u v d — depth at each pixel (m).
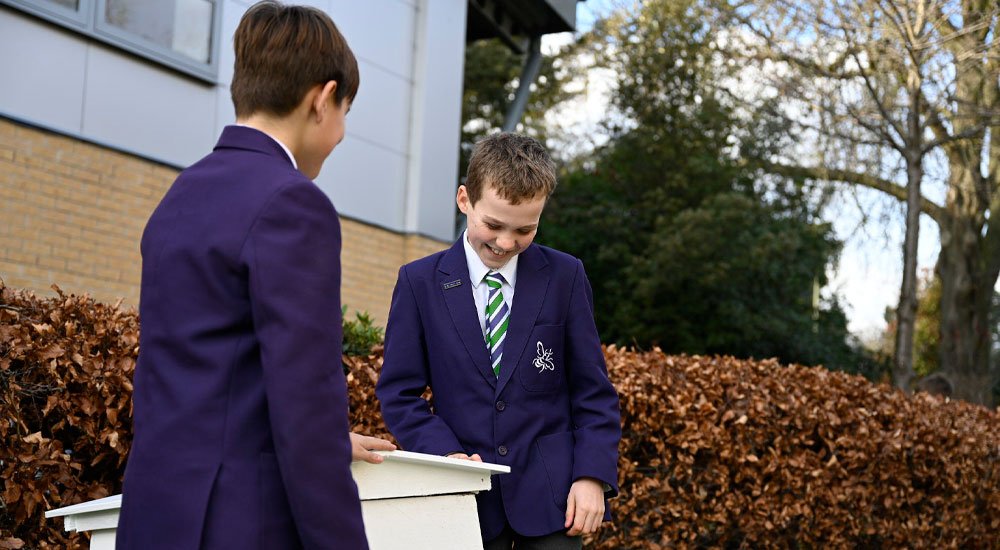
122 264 6.84
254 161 1.59
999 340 18.48
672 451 4.31
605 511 2.41
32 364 2.87
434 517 1.87
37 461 2.81
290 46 1.65
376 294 8.90
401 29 9.30
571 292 2.48
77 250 6.51
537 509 2.28
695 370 4.47
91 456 3.06
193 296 1.52
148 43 6.99
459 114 9.91
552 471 2.32
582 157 19.75
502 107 19.95
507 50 19.64
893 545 5.13
